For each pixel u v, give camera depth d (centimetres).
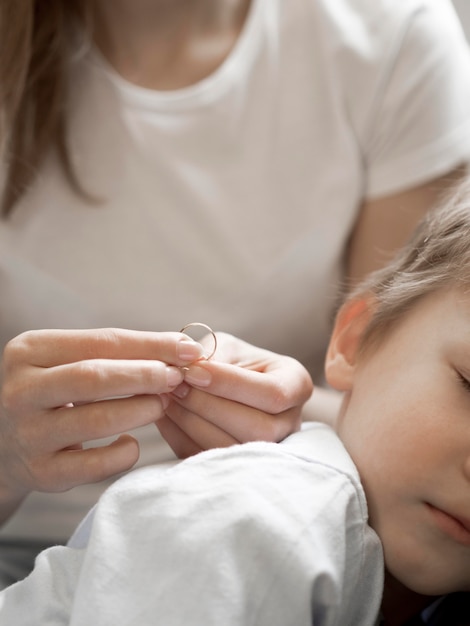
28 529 74
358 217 78
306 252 76
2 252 74
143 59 77
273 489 49
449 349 52
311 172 76
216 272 75
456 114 76
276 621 47
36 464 56
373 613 51
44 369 54
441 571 51
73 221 74
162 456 74
